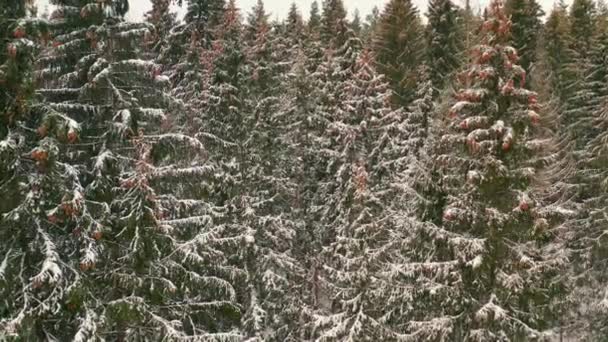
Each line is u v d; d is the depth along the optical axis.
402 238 18.31
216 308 16.89
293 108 27.23
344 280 18.14
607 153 22.41
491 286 15.28
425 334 15.82
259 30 28.34
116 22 14.84
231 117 21.47
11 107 12.66
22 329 12.10
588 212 23.17
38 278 12.19
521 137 15.12
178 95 24.05
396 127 23.88
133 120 14.93
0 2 12.66
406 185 17.58
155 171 15.20
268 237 21.89
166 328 14.42
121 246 14.70
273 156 23.58
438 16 33.28
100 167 13.98
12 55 11.99
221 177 20.61
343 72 28.22
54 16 14.66
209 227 16.77
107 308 13.73
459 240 15.05
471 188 15.42
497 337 14.62
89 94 14.59
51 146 12.58
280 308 22.25
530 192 15.29
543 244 18.38
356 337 17.52
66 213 12.92
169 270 15.45
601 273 22.55
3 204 12.67
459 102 15.47
